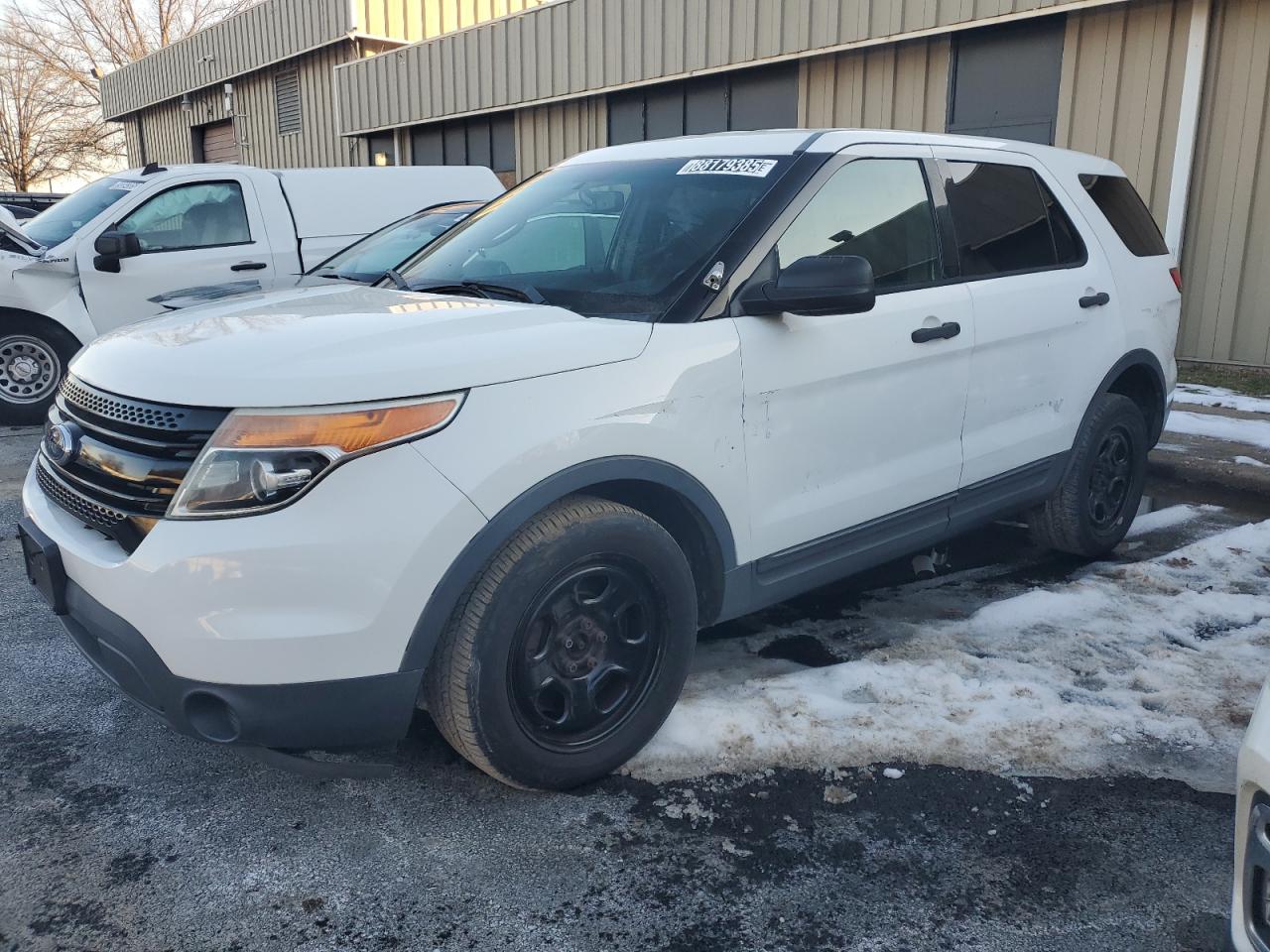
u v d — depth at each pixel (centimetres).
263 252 793
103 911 229
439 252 373
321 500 224
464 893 235
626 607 275
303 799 272
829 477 324
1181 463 635
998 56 984
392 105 1694
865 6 1007
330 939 221
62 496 261
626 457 264
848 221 333
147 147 2833
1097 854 251
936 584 433
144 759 292
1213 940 222
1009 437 389
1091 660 352
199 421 229
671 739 297
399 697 237
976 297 367
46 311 741
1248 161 853
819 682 332
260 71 2180
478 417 240
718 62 1156
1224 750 296
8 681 340
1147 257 468
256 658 224
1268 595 414
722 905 232
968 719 310
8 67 3653
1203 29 844
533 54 1398
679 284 295
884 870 245
